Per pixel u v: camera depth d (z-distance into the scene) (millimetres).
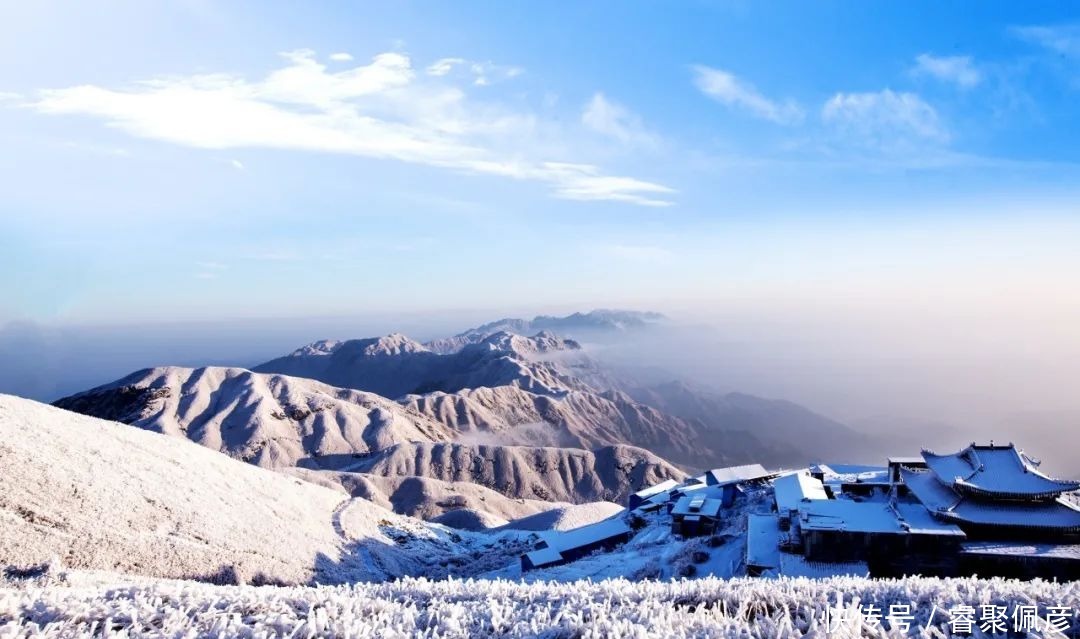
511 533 112750
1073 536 47656
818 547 49125
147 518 60531
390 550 85188
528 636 13641
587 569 69625
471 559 94750
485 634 13898
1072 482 50406
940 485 56344
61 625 13594
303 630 13695
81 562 49750
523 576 72562
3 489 53656
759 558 50875
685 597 15898
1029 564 44656
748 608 15055
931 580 16391
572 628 13711
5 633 13141
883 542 47812
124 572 51375
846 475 90188
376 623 14039
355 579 70625
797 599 15023
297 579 63906
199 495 69688
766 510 73938
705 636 12797
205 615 14367
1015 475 52312
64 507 55344
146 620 14203
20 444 60750
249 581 59375
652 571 59969
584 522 123375
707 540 65375
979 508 50531
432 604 15727
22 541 48594
